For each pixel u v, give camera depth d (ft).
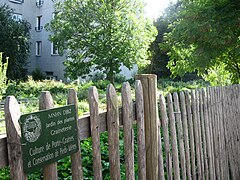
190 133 10.83
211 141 12.37
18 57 79.10
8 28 76.59
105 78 84.48
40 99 5.29
